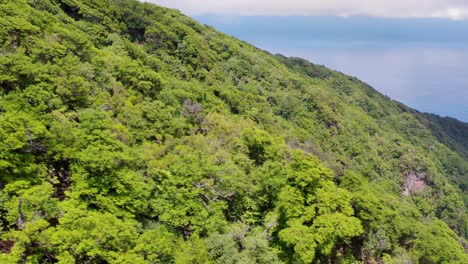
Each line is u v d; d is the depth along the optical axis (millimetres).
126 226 25609
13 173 27109
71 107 38500
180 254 27625
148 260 25078
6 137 26625
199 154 41625
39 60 42156
